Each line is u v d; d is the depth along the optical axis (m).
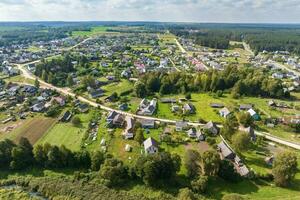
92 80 183.00
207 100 158.75
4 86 182.00
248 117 121.44
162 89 171.88
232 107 144.62
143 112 136.88
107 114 135.38
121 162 89.50
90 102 155.25
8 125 121.69
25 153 93.81
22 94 164.62
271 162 93.12
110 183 84.12
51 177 88.50
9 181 87.38
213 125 115.19
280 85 167.62
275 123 126.81
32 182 86.69
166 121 128.25
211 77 179.38
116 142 107.06
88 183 85.25
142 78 185.50
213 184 84.31
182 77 186.00
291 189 81.75
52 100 150.50
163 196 79.75
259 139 108.38
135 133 111.06
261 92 169.62
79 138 110.12
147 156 87.06
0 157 92.44
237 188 82.62
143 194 81.06
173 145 105.38
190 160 86.19
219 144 103.38
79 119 125.12
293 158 84.31
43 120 127.25
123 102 154.25
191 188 82.19
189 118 131.50
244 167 89.19
